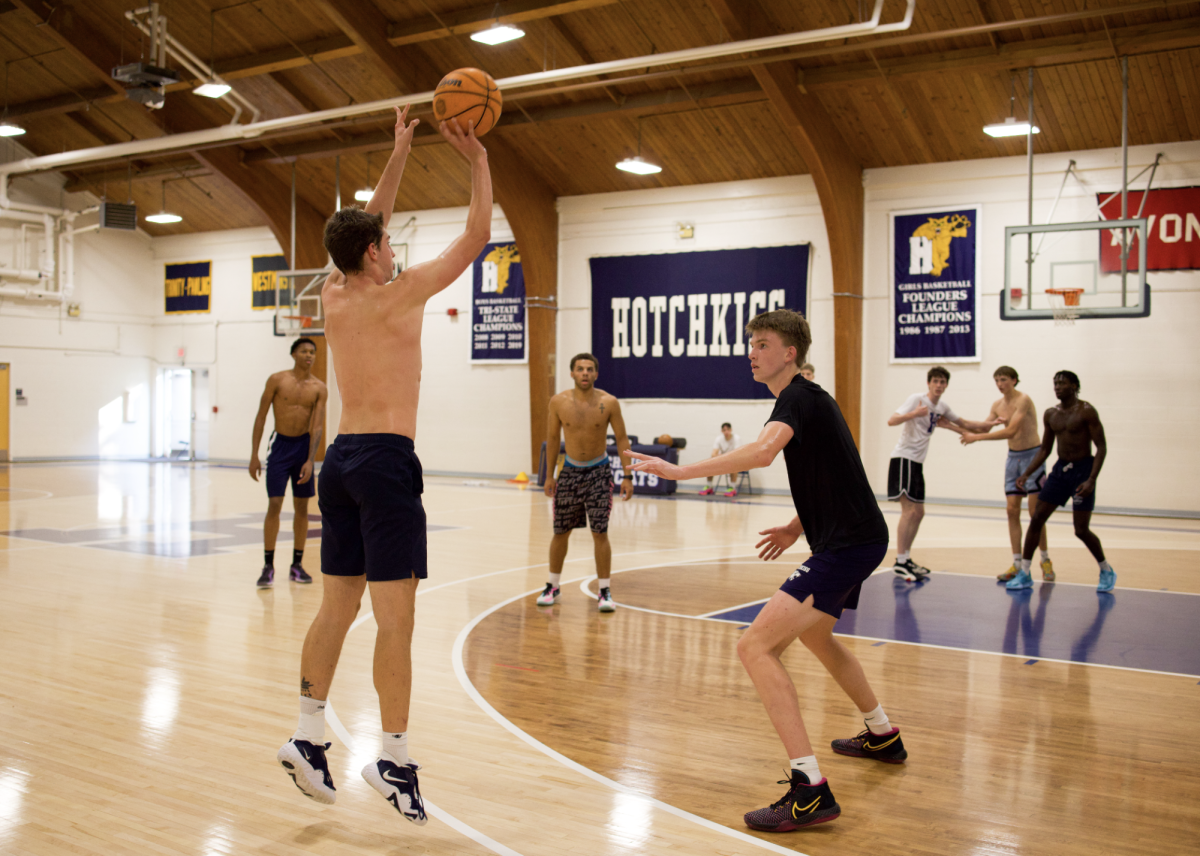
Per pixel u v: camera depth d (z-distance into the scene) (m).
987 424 7.23
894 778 3.08
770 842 2.56
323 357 18.41
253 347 20.67
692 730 3.57
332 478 2.67
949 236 13.80
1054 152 13.04
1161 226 12.41
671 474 2.71
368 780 2.51
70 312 20.78
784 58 11.32
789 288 14.96
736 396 15.43
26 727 3.43
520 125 14.70
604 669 4.48
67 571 6.95
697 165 15.26
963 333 13.73
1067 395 6.68
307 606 5.81
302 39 13.46
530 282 16.41
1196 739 3.51
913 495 7.20
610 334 16.44
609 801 2.85
